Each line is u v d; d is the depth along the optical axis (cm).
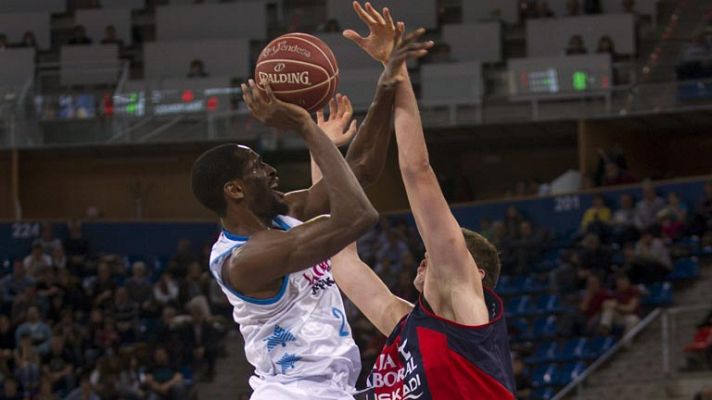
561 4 2747
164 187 2677
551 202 2298
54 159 2641
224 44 2705
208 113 2438
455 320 475
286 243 441
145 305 2117
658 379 1659
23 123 2492
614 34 2583
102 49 2783
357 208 441
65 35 2931
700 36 2347
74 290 2155
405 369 482
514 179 2634
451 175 2677
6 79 2614
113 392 1842
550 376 1819
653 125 2392
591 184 2295
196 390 1931
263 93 477
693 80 2288
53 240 2384
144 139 2452
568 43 2606
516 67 2406
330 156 446
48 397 1873
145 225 2538
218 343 2034
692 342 1667
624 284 1870
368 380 500
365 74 2325
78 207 2686
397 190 2619
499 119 2348
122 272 2320
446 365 469
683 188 2209
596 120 2334
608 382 1700
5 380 1922
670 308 1747
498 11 2739
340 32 2669
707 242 2003
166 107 2455
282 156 2464
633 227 2073
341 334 477
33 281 2197
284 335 468
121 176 2683
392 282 1986
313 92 478
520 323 1989
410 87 502
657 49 2469
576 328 1861
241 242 462
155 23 2920
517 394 1703
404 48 492
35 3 2964
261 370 478
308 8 2884
